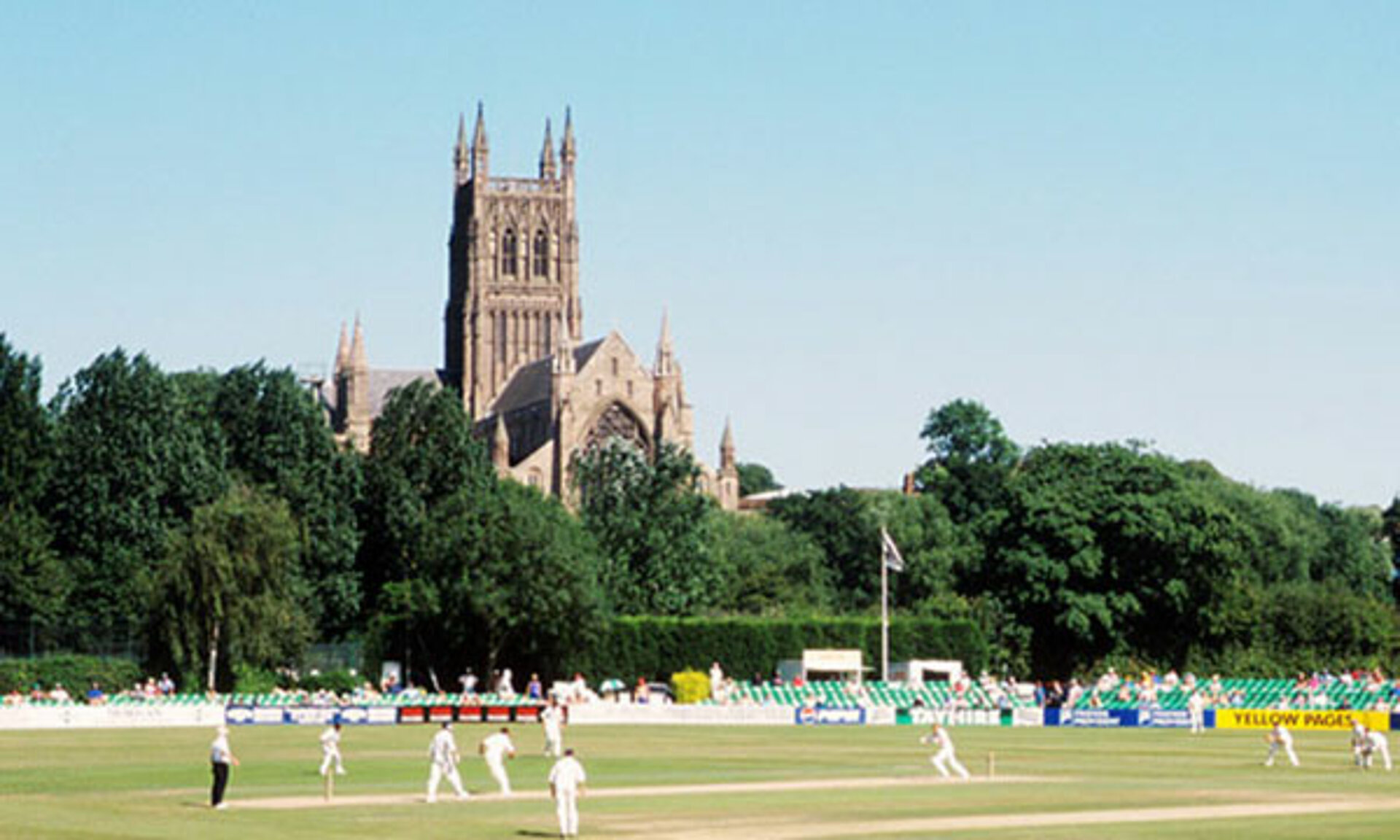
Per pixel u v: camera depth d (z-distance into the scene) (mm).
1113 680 149500
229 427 170250
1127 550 167125
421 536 157125
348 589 165750
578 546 163000
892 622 162500
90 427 156000
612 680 154625
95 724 118188
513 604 148875
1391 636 176500
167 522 156625
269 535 140750
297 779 71500
